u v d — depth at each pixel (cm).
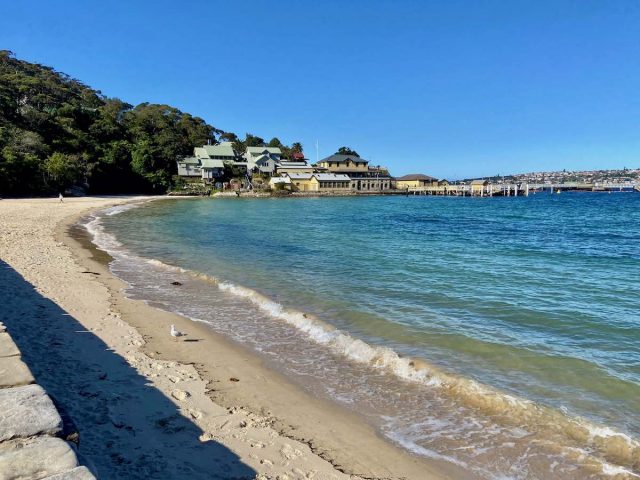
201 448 582
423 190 13438
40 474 346
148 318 1174
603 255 2286
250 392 784
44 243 2312
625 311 1266
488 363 912
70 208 4934
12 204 5041
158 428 620
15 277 1472
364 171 13562
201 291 1502
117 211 5169
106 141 10262
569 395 777
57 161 7019
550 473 577
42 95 10369
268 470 548
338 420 702
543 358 934
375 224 4253
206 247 2541
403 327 1127
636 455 605
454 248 2553
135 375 802
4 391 473
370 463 589
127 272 1770
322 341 1048
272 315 1243
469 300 1380
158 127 12606
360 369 898
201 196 9981
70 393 691
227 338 1061
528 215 5566
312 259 2147
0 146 6688
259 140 15925
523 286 1569
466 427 686
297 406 742
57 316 1102
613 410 726
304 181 11956
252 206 7312
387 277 1719
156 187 10169
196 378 819
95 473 373
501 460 604
